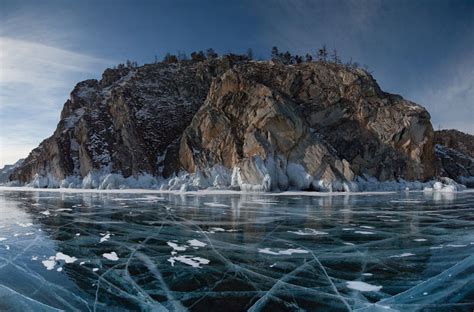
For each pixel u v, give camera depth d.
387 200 26.03
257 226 13.84
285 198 27.41
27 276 7.71
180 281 7.37
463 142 72.88
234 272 7.98
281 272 7.97
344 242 10.99
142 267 8.38
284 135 38.12
